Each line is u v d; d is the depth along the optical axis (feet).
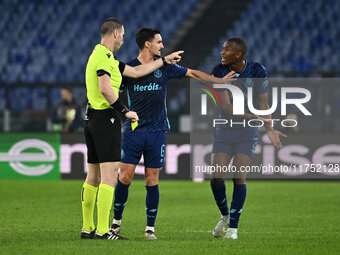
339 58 221.46
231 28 230.27
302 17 233.55
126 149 65.21
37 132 142.92
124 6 243.60
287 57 220.84
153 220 66.08
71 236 67.46
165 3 241.35
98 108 62.28
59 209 96.22
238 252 56.85
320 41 226.99
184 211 94.12
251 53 221.05
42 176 141.69
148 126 64.69
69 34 238.07
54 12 246.27
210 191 120.57
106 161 62.34
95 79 61.72
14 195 115.14
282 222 82.99
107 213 64.13
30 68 224.74
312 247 60.44
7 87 168.55
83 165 140.36
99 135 62.08
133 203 103.24
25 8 249.14
